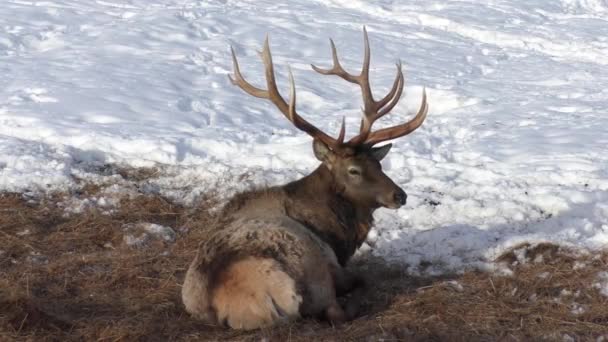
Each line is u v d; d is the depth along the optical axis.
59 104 27.17
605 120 27.27
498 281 16.16
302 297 13.39
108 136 24.17
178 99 28.72
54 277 16.78
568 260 17.03
